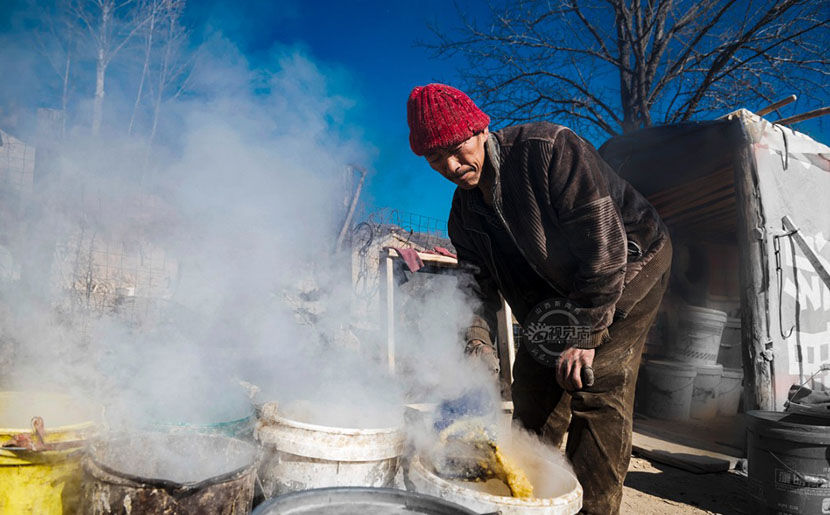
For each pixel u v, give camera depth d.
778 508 2.88
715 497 3.30
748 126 3.92
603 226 1.74
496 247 2.13
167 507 1.30
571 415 2.09
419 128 1.71
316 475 1.70
